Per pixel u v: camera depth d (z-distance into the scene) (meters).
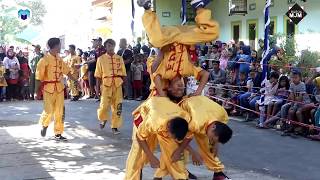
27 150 8.16
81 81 16.31
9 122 11.23
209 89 12.18
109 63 9.48
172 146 4.91
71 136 9.38
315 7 14.02
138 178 5.46
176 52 5.25
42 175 6.58
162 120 4.68
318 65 11.05
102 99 9.57
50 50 8.88
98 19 27.89
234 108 11.66
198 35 5.28
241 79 11.76
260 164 7.23
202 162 5.27
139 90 15.23
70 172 6.74
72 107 13.76
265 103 10.12
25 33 28.44
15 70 15.73
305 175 6.63
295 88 9.55
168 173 5.21
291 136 9.30
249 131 9.84
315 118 8.93
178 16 21.36
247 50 13.09
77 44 30.77
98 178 6.41
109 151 8.05
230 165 7.18
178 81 5.22
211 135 4.72
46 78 8.89
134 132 5.32
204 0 5.36
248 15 17.36
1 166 7.09
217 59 13.40
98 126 10.49
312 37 13.74
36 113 12.76
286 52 12.39
